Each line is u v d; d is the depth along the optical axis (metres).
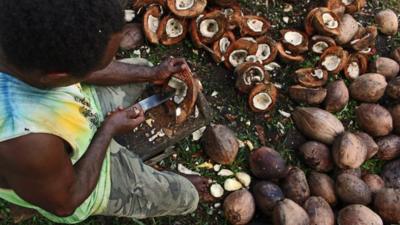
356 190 2.44
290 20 2.95
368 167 2.71
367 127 2.69
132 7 2.69
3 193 1.68
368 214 2.37
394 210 2.40
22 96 1.49
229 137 2.45
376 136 2.71
